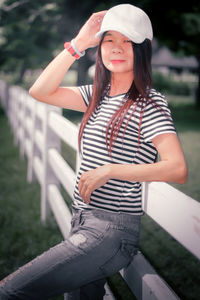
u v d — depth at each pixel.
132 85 1.47
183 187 5.11
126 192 1.46
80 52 1.72
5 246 3.54
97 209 1.49
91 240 1.43
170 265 3.19
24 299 1.38
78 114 14.97
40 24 15.90
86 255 1.41
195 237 1.25
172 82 33.38
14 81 42.03
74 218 1.57
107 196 1.47
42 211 4.21
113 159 1.46
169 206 1.43
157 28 14.62
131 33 1.42
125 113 1.43
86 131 1.57
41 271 1.38
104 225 1.45
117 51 1.47
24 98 7.32
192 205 1.26
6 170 6.57
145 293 1.51
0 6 15.88
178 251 3.43
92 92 1.67
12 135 10.66
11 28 17.34
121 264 1.47
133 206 1.48
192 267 3.16
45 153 4.02
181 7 14.00
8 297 1.38
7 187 5.53
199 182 5.35
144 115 1.39
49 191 3.95
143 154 1.45
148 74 1.46
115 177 1.39
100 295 1.61
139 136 1.42
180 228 1.35
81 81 17.42
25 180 5.94
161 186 1.51
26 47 17.53
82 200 1.55
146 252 3.40
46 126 3.98
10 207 4.67
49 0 15.02
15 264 3.20
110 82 1.65
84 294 1.56
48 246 3.54
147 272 1.58
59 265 1.39
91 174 1.43
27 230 3.93
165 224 1.47
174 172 1.30
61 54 1.74
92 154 1.51
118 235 1.44
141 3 13.32
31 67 20.86
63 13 15.00
